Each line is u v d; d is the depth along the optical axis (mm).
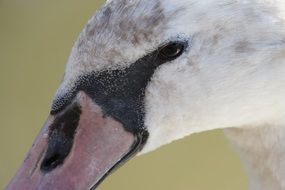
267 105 2045
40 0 2795
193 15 2016
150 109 2033
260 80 2035
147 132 2037
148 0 2014
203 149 2498
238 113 2045
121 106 2031
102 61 2021
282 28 2025
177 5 2014
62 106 2029
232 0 2023
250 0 2025
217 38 2023
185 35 2018
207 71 2029
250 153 2074
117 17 2016
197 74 2029
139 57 2020
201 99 2035
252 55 2029
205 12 2020
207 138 2504
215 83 2033
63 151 2023
